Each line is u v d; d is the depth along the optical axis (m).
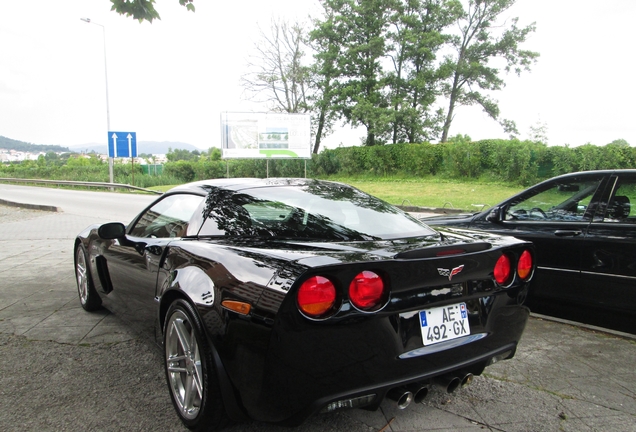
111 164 30.20
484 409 2.86
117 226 3.71
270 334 2.14
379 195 20.53
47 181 35.41
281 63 34.75
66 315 4.63
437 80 31.30
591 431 2.63
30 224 12.39
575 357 3.66
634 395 3.05
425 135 31.09
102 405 2.90
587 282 4.27
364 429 2.64
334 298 2.17
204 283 2.52
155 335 3.28
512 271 2.81
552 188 4.70
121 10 7.10
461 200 17.88
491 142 24.78
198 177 37.72
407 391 2.35
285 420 2.24
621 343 3.96
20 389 3.11
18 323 4.39
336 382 2.18
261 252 2.43
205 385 2.42
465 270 2.53
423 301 2.38
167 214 3.54
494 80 31.91
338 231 2.80
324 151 32.69
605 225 4.22
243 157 28.11
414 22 30.67
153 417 2.77
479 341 2.60
